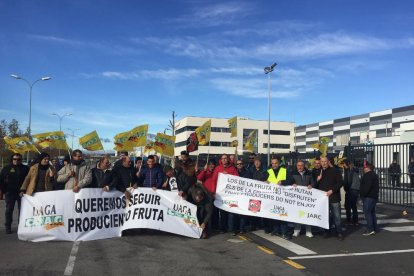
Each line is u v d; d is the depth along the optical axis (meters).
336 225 9.92
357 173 12.17
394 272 7.02
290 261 7.73
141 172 10.66
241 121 97.12
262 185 10.30
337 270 7.12
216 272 6.87
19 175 9.92
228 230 10.66
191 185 9.99
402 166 15.33
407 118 87.75
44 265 7.06
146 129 13.35
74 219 9.09
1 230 10.42
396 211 14.63
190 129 91.88
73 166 9.67
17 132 57.34
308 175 10.58
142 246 8.71
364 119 98.94
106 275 6.57
